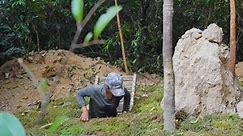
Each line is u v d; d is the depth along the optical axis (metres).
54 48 11.36
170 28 4.82
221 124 5.16
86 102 6.89
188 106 5.65
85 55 11.30
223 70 5.77
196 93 5.67
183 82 5.79
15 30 10.13
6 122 0.87
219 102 5.62
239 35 11.57
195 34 6.02
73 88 8.20
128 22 11.30
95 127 5.51
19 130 0.88
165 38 4.85
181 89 5.77
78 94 6.20
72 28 11.35
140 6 11.32
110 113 6.28
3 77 8.57
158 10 11.31
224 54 5.92
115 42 10.63
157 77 9.88
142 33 11.01
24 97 7.94
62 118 1.13
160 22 11.35
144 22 11.39
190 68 5.79
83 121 5.82
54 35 11.35
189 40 5.96
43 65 8.71
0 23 10.06
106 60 11.22
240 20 11.38
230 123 5.18
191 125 5.16
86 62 9.05
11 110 7.26
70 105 7.09
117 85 6.16
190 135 4.81
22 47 9.99
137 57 10.84
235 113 5.52
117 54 11.15
